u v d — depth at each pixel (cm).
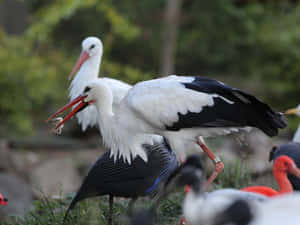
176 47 2195
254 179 1005
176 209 780
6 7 2372
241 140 726
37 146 1856
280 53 2156
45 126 2072
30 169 1580
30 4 2423
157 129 697
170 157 698
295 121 2002
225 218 443
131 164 681
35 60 1789
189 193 484
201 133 697
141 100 680
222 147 1430
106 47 2111
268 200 452
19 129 1767
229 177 891
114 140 700
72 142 1950
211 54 2191
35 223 752
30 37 1955
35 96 1733
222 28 2161
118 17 2027
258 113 654
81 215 725
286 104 2198
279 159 579
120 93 830
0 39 1847
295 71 2122
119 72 2034
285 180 577
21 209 1206
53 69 1861
